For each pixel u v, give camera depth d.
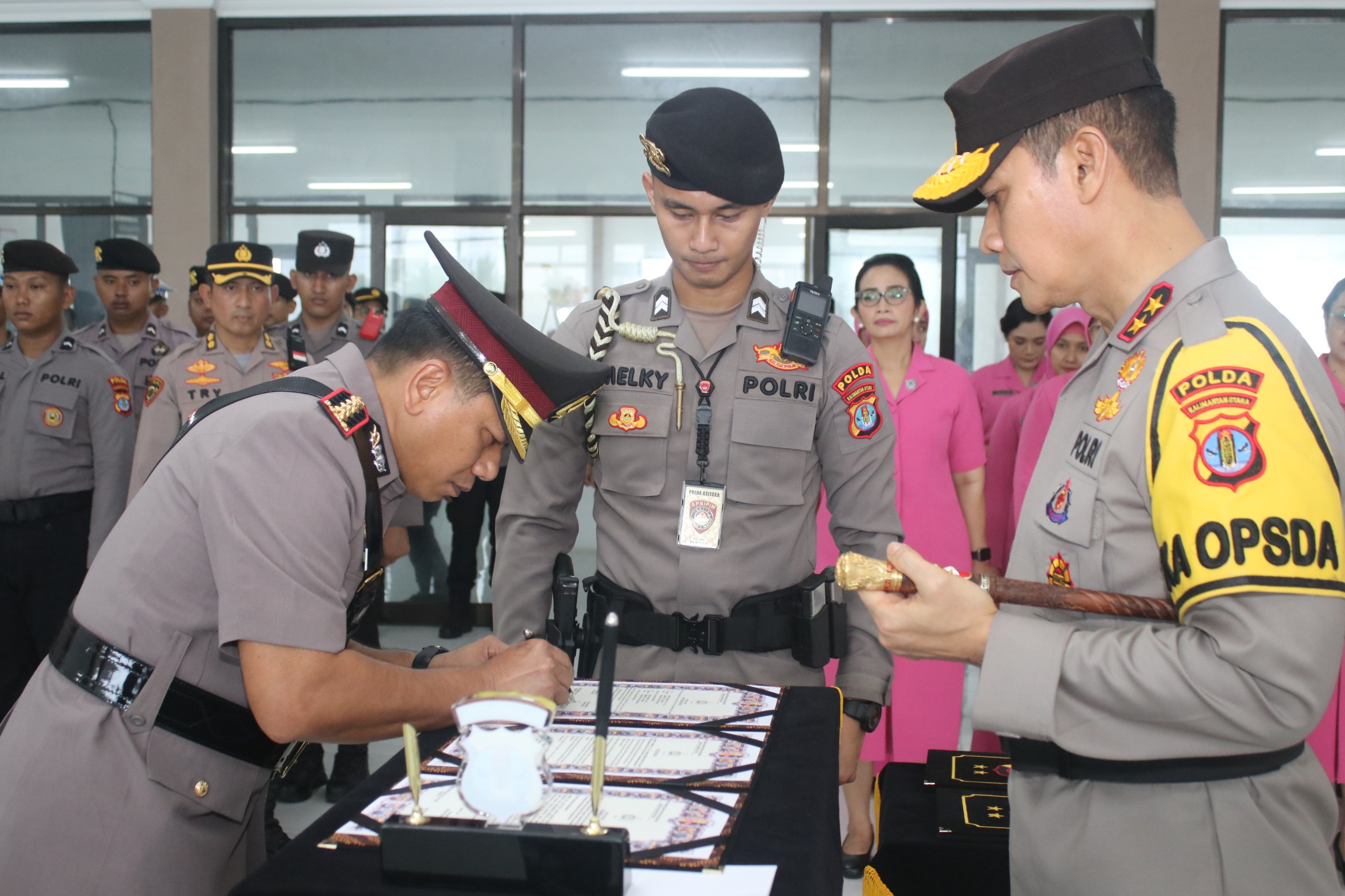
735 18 5.48
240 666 1.00
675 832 0.76
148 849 0.96
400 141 5.64
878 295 2.68
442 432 1.03
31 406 3.00
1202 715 0.75
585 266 5.62
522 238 5.62
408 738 0.74
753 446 1.41
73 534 3.07
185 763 0.98
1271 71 5.33
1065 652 0.80
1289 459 0.74
